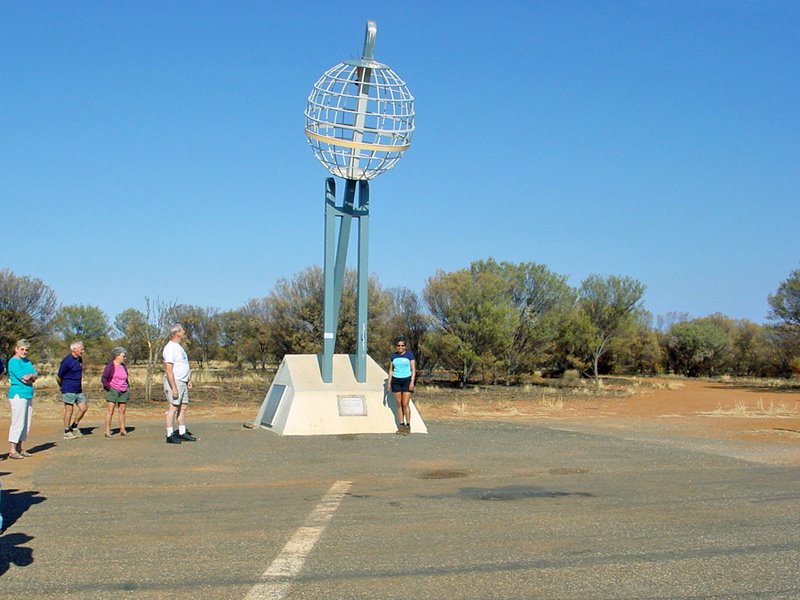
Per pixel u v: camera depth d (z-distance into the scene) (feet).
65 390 46.26
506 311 138.82
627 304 164.35
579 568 20.15
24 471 35.53
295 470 35.99
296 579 19.26
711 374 219.00
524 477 34.53
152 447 42.57
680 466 37.86
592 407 96.17
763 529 24.41
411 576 19.51
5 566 20.35
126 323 193.36
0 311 129.39
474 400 105.60
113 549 21.97
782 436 54.95
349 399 50.11
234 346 207.92
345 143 51.52
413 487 31.96
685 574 19.65
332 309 52.49
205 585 18.83
